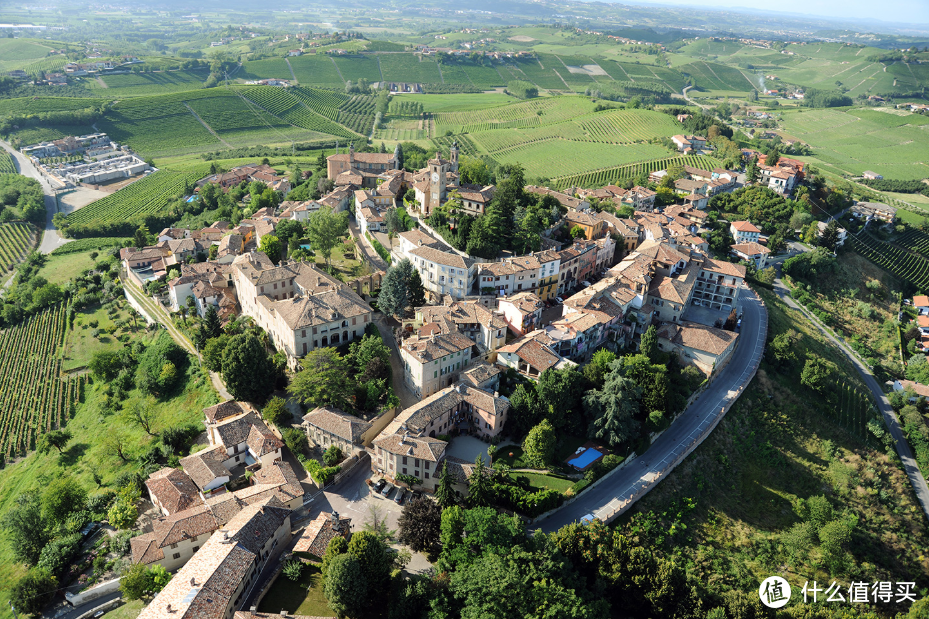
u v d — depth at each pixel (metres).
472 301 165.62
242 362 134.00
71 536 111.31
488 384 141.50
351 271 190.12
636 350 169.62
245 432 127.06
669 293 175.75
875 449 166.38
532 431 124.62
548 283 180.50
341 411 131.12
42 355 192.62
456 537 103.06
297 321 142.75
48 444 148.38
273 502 107.75
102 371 169.00
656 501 127.56
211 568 91.81
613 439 131.38
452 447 129.12
